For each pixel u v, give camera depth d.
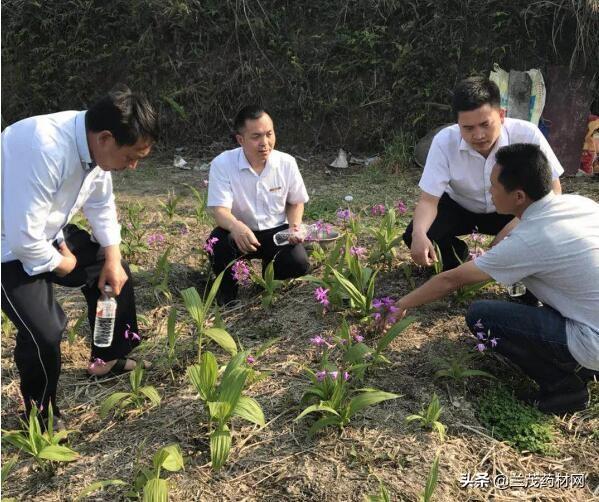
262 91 7.94
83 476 2.62
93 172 2.64
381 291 4.05
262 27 7.77
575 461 2.75
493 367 3.28
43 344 2.63
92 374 3.30
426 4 7.46
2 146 2.42
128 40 8.03
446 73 7.44
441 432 2.75
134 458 2.70
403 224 5.12
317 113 7.88
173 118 8.05
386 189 6.65
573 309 2.85
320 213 5.82
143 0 7.86
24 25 8.09
